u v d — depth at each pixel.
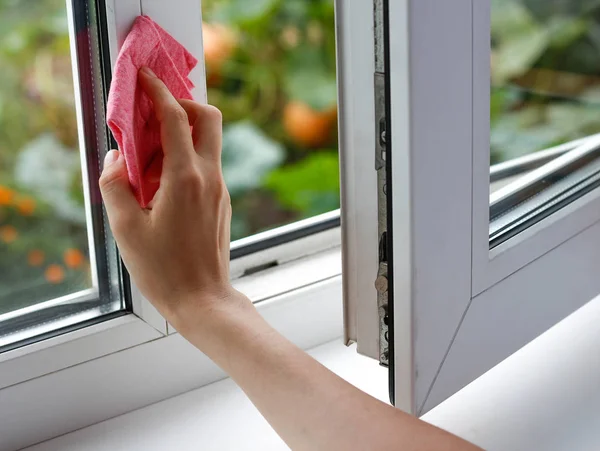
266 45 1.27
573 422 0.69
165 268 0.57
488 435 0.67
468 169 0.56
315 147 1.33
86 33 0.64
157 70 0.60
